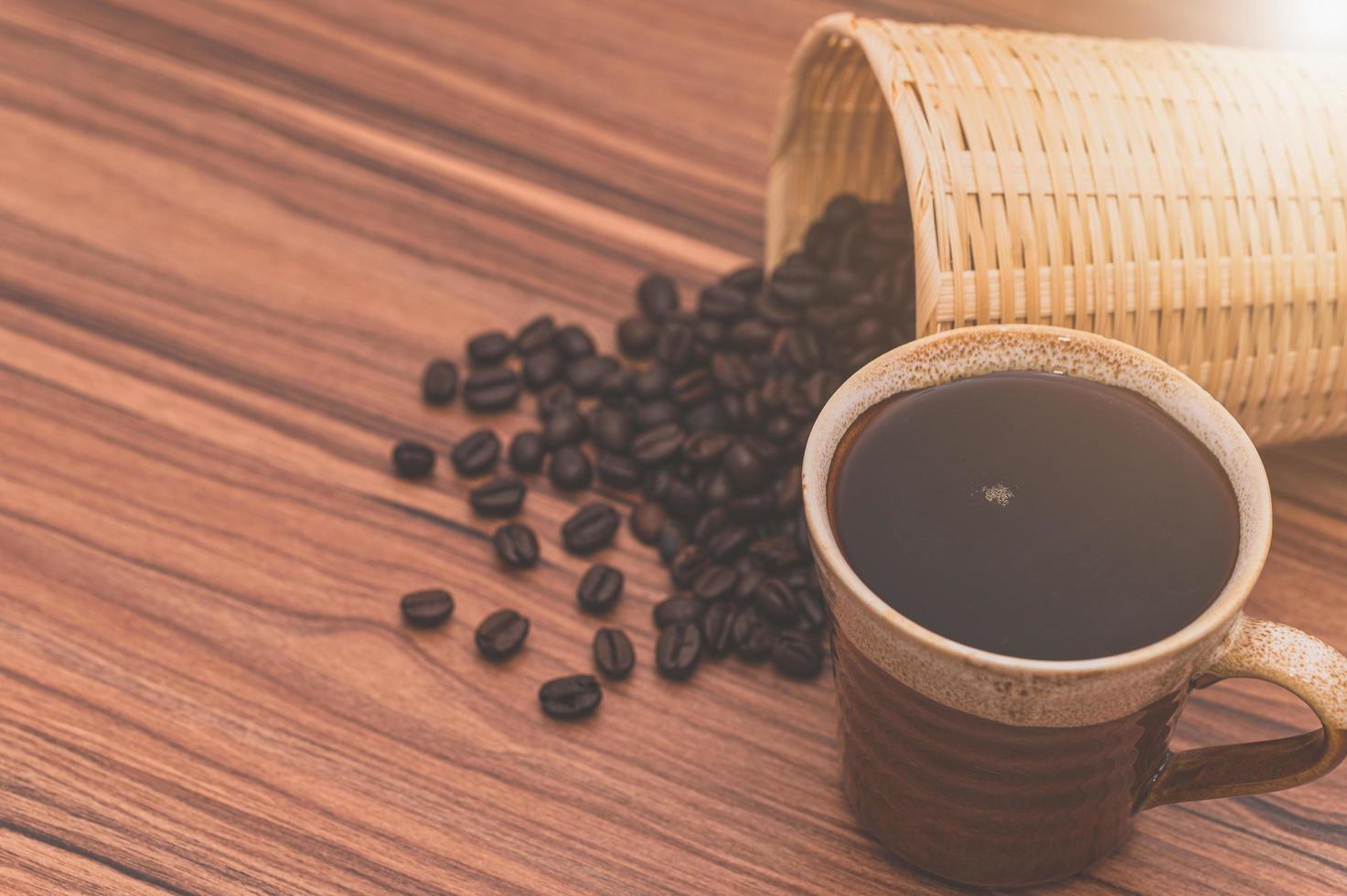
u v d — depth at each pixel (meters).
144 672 0.63
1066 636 0.54
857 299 0.69
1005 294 0.60
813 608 0.64
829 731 0.62
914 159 0.60
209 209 0.75
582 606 0.64
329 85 0.79
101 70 0.79
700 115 0.79
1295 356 0.62
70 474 0.67
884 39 0.62
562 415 0.68
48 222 0.74
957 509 0.56
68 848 0.59
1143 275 0.60
